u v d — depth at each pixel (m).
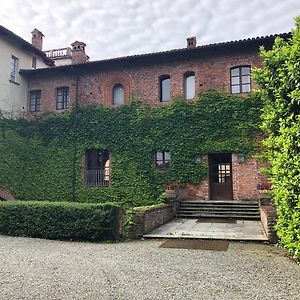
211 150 17.36
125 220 10.50
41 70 20.84
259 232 10.85
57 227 10.36
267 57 8.41
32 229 10.73
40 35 24.75
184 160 17.75
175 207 15.27
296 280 5.64
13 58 20.73
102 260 7.21
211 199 17.55
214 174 17.75
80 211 10.21
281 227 7.82
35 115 21.20
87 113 20.14
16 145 19.67
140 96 19.19
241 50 17.62
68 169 19.94
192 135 17.80
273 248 8.64
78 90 20.59
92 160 19.97
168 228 11.95
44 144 20.69
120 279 5.70
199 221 13.76
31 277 5.78
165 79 19.25
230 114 17.36
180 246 9.00
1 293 4.93
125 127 19.19
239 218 14.25
